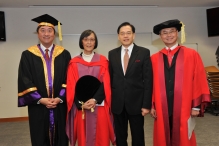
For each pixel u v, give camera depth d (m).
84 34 2.24
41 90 2.19
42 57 2.26
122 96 2.16
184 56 2.11
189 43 5.46
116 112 2.19
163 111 2.10
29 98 2.14
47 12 4.97
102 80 2.24
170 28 2.16
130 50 2.25
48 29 2.27
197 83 2.10
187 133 2.03
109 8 5.16
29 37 4.94
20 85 2.21
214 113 4.87
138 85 2.17
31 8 4.91
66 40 5.07
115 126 2.27
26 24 4.92
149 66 2.18
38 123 2.20
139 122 2.22
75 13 5.06
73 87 2.20
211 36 5.41
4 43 4.89
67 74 2.26
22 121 4.94
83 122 2.23
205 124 4.15
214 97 4.75
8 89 4.95
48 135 2.25
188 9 5.41
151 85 2.17
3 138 3.72
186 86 2.06
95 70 2.25
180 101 2.05
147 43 5.31
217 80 4.73
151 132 3.75
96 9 5.12
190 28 5.45
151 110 2.22
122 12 5.20
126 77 2.16
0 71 4.90
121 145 2.29
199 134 3.58
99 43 5.17
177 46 2.19
